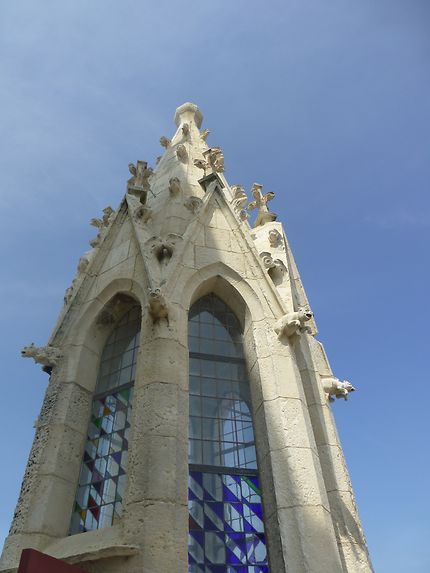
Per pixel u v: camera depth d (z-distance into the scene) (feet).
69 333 27.27
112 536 18.20
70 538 19.70
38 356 25.93
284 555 17.71
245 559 19.02
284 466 19.99
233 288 26.68
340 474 23.86
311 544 17.74
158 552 16.43
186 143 43.62
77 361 25.93
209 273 26.76
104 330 27.99
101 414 24.75
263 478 20.83
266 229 32.99
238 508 20.36
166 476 18.28
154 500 17.52
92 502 21.62
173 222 30.45
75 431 23.72
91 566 16.93
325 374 29.48
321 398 26.50
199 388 23.98
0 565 19.10
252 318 25.48
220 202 31.07
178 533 17.16
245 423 23.26
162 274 25.48
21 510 20.77
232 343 26.13
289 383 22.57
